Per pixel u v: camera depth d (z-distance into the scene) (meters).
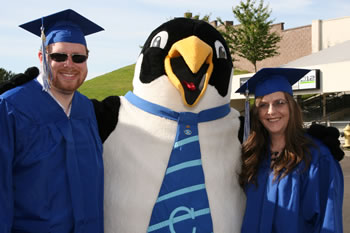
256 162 3.02
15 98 2.44
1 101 2.40
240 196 3.23
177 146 3.05
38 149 2.45
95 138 2.83
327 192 2.76
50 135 2.51
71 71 2.57
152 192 2.97
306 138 2.92
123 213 3.00
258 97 3.09
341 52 22.17
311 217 2.78
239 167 3.26
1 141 2.34
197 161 3.05
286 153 2.89
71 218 2.50
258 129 3.08
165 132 3.10
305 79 19.94
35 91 2.54
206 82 3.06
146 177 3.00
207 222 2.97
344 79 18.73
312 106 26.72
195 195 2.98
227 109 3.42
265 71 3.07
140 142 3.11
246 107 3.21
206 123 3.18
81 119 2.77
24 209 2.40
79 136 2.67
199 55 2.94
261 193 2.96
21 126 2.41
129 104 3.34
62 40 2.58
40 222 2.40
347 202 7.15
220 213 3.03
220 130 3.23
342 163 11.72
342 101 26.59
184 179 2.99
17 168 2.41
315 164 2.81
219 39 3.40
